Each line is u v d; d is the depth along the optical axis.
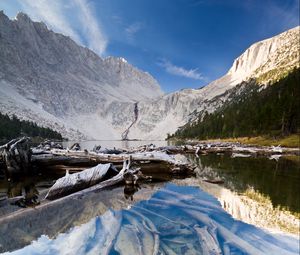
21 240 5.53
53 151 19.41
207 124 133.25
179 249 4.95
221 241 5.49
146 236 5.58
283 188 12.61
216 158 31.41
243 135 90.06
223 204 8.87
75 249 4.97
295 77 102.69
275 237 5.92
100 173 12.22
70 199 9.49
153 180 14.46
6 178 15.23
